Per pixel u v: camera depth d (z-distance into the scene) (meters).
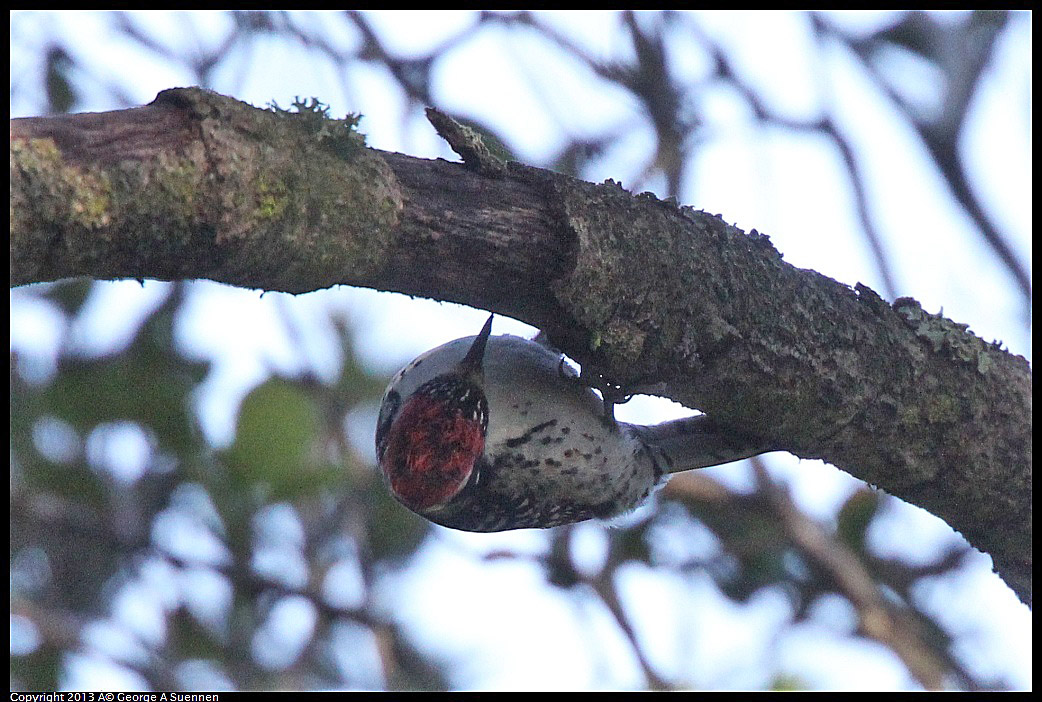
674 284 6.64
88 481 11.26
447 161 6.21
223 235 5.28
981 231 9.57
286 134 5.51
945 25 10.28
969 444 7.28
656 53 11.32
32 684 10.66
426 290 6.28
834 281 7.25
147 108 5.22
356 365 12.51
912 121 10.02
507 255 6.24
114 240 5.06
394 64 10.84
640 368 6.79
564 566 11.30
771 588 11.45
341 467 10.34
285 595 11.27
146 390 10.72
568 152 11.11
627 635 10.87
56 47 11.00
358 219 5.71
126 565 11.74
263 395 10.16
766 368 6.88
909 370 7.17
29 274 4.99
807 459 7.53
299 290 5.80
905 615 11.23
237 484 10.16
